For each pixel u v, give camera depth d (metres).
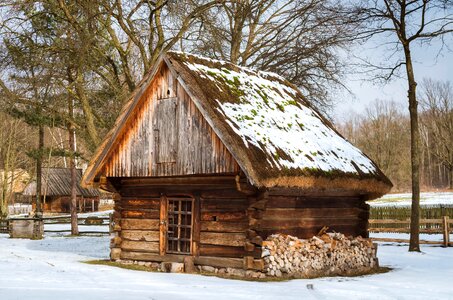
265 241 14.28
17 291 10.85
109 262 17.16
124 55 25.81
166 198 16.38
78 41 23.58
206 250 15.22
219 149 14.54
